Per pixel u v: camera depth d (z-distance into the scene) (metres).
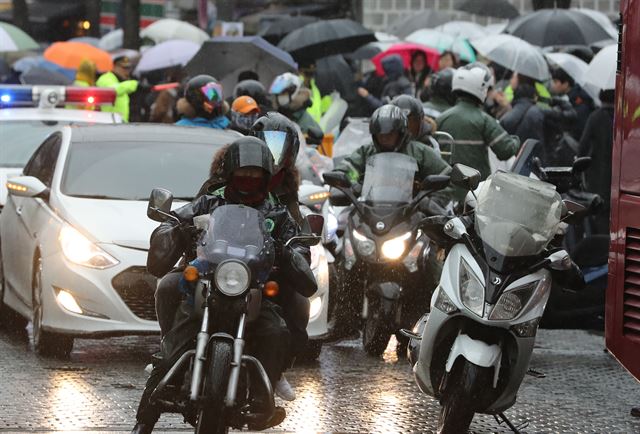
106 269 22.69
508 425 17.95
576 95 43.75
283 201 17.22
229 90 44.47
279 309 15.26
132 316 22.64
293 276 14.94
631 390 22.23
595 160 34.16
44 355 23.59
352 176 25.88
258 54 43.94
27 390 20.64
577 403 21.03
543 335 27.89
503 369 16.84
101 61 50.81
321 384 21.81
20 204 25.94
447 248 17.64
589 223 34.16
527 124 37.06
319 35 49.53
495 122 29.16
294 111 33.50
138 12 59.91
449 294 16.89
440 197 27.53
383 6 66.06
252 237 14.34
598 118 34.06
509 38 42.97
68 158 25.05
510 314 16.58
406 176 24.56
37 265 24.06
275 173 16.75
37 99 33.53
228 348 13.80
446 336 17.09
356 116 49.78
